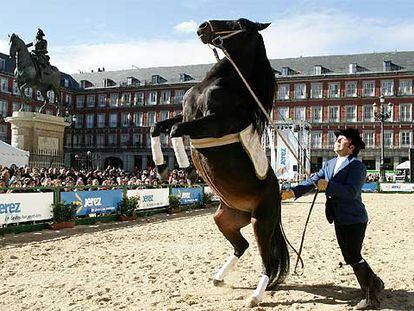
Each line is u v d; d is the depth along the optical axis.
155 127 5.23
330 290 6.01
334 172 5.43
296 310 5.08
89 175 20.80
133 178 22.73
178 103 75.25
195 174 5.37
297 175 28.52
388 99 65.69
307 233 12.30
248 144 4.98
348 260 5.25
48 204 13.22
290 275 6.89
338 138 5.54
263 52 5.43
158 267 7.49
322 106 68.69
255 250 9.33
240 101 5.00
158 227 13.87
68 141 80.94
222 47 5.17
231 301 5.40
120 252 9.13
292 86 70.31
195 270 7.23
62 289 6.04
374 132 65.94
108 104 79.38
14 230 12.12
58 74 25.75
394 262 8.07
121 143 78.38
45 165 24.28
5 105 66.44
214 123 4.70
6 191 12.05
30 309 5.14
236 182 5.02
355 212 5.18
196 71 78.31
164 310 5.04
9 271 7.29
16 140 24.16
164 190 19.09
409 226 14.01
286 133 28.89
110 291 5.92
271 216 5.32
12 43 23.62
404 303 5.47
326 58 72.88
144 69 82.44
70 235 11.96
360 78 67.12
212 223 15.04
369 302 5.16
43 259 8.43
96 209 15.06
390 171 57.91
